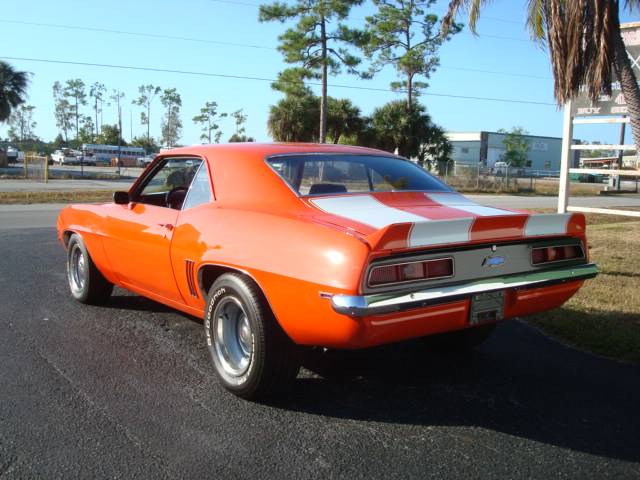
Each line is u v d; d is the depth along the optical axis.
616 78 7.88
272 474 2.81
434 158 42.97
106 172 48.12
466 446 3.13
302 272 3.20
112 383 3.86
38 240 10.00
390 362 4.42
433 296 3.14
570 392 3.90
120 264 4.98
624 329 5.09
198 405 3.56
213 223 3.90
